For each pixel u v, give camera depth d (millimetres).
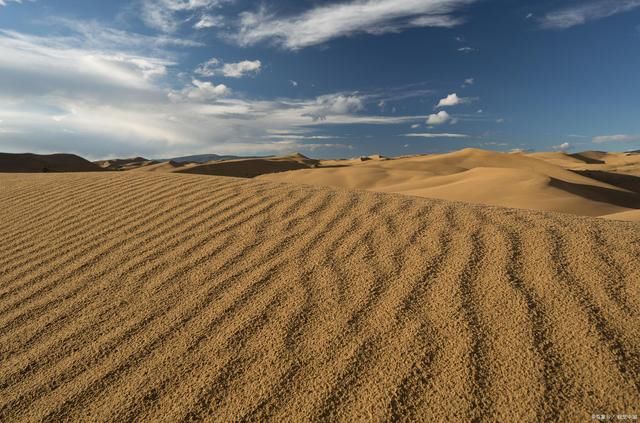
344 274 2975
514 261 2898
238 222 4383
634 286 2467
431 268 2916
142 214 4938
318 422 1686
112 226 4594
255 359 2119
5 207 5691
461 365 1932
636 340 1998
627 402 1651
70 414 1841
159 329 2477
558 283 2562
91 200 5730
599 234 3277
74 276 3365
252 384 1938
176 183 6402
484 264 2895
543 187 16984
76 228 4625
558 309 2299
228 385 1944
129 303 2834
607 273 2635
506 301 2414
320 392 1850
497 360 1944
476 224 3719
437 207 4383
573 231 3377
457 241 3350
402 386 1838
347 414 1716
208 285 3006
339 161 95062
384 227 3852
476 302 2436
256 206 4891
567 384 1770
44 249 4051
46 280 3328
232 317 2539
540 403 1682
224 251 3633
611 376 1791
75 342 2408
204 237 4023
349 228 3916
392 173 34562
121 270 3406
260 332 2354
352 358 2059
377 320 2359
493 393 1754
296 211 4598
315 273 3037
